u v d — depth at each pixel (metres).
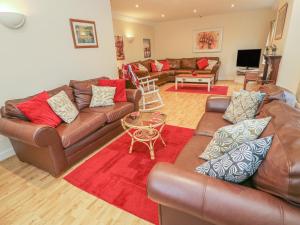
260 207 0.73
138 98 3.11
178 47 7.41
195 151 1.45
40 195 1.71
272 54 3.95
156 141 2.54
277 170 0.76
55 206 1.58
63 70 2.93
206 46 6.93
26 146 1.99
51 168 1.90
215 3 4.77
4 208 1.58
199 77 5.17
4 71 2.25
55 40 2.75
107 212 1.49
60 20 2.79
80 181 1.85
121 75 4.67
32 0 2.42
